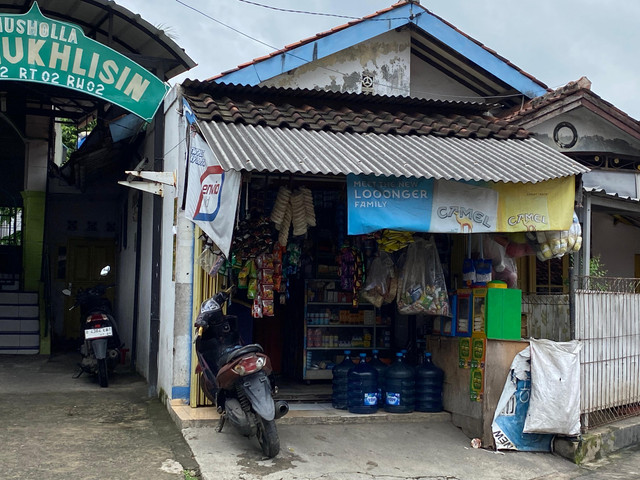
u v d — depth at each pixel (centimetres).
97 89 780
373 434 675
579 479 610
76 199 1479
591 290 725
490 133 818
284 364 930
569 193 694
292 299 914
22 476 530
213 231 598
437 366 757
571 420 652
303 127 745
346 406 729
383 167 625
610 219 1113
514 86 1040
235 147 619
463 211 661
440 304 733
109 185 1470
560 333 736
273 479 541
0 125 1439
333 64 993
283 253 746
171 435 654
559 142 1033
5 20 748
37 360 1161
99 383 939
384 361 882
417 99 853
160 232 862
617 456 698
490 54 1024
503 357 669
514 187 679
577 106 998
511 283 761
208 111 711
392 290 750
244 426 580
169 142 823
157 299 853
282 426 673
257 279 684
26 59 757
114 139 1007
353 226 628
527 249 748
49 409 765
